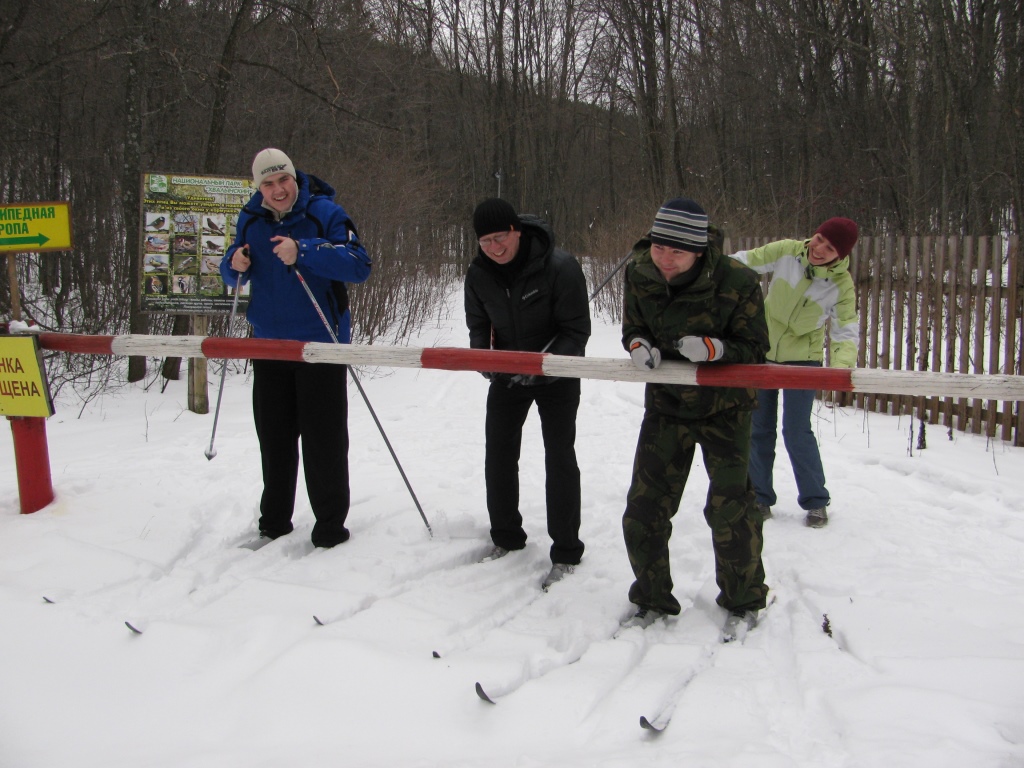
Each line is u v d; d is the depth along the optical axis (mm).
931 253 7258
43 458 4688
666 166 22750
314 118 14516
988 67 13477
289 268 4215
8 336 4469
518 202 35875
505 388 4023
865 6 15078
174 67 9508
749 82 20125
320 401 4152
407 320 14938
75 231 10828
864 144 17531
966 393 2922
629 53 24438
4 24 9703
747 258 4809
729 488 3340
